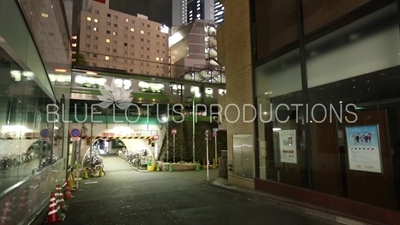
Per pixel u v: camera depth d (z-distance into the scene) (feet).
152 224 22.68
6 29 15.43
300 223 22.43
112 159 115.14
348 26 24.41
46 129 32.63
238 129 40.81
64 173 46.62
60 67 40.60
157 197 34.55
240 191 36.35
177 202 31.32
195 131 84.48
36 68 24.25
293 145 30.42
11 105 20.85
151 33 257.14
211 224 22.45
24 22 19.54
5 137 19.71
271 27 35.12
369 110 22.27
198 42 215.10
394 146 20.42
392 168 20.39
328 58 26.35
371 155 21.94
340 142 24.77
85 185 46.01
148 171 68.80
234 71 42.34
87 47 224.12
